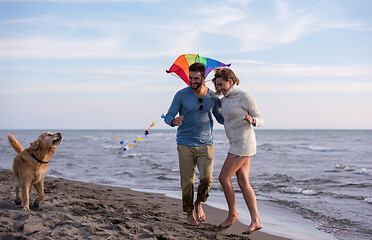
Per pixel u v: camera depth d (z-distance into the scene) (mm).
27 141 31500
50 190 6395
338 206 6117
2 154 16969
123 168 12172
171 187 8461
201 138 4121
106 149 22312
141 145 28047
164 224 4188
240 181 3963
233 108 3812
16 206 4457
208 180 4137
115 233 3504
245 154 3855
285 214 5582
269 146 27281
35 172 4406
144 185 8734
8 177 8102
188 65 4531
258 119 3686
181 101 4137
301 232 4543
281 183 8719
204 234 3844
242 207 6102
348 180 9133
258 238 4152
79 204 5066
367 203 6336
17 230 3383
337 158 16219
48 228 3562
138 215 4676
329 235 4426
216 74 3924
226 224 4156
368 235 4441
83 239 3234
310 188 7965
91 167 12398
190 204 4262
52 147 4465
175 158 15859
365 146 27047
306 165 13094
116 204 5531
